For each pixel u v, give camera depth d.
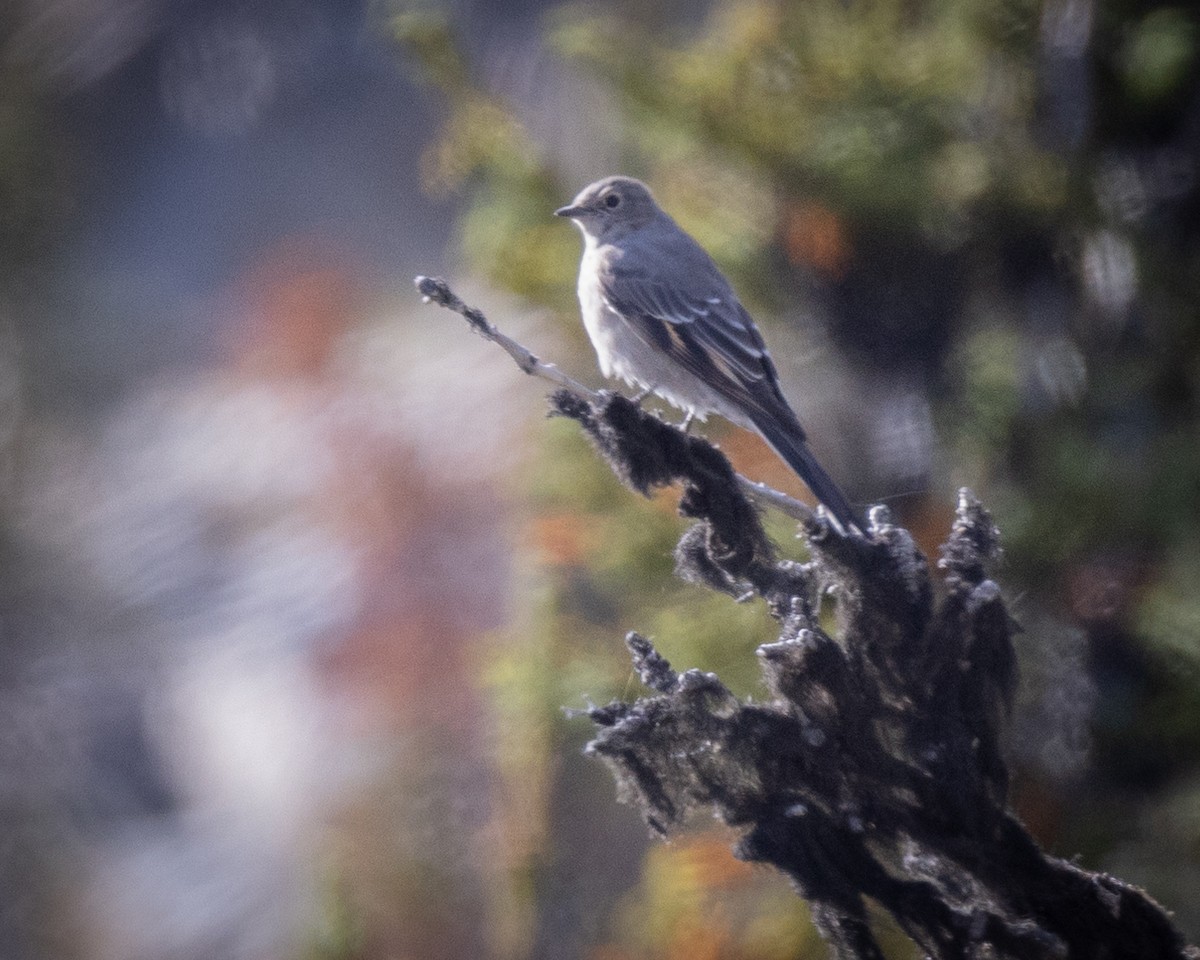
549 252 12.16
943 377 11.40
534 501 11.84
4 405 29.89
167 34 32.31
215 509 24.75
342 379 23.83
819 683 6.52
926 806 6.57
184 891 19.77
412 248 30.03
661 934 10.38
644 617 10.93
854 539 6.79
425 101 30.23
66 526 26.38
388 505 19.52
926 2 12.10
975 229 11.53
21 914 20.67
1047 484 11.02
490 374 21.27
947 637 6.66
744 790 6.57
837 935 6.61
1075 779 10.73
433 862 14.01
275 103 31.86
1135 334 11.68
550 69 15.94
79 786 22.33
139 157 33.38
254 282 30.00
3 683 23.56
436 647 17.78
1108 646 10.77
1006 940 6.45
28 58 33.16
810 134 11.13
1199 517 10.81
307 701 19.81
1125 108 11.82
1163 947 6.61
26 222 31.95
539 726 11.43
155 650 23.36
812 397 11.47
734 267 11.46
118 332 31.14
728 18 12.27
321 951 13.02
